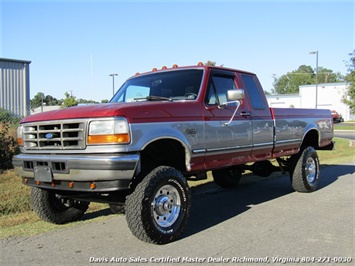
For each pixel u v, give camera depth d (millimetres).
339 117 52594
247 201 7355
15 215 6246
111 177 4289
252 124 6391
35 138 5000
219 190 8484
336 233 5258
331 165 12516
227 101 6027
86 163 4348
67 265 4188
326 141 8938
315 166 8289
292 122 7512
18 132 5328
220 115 5742
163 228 4758
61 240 5023
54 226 5660
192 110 5309
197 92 5637
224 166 5918
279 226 5605
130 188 4730
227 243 4863
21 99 22516
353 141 21859
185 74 6023
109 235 5223
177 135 4965
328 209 6617
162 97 5738
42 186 4875
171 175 4863
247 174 10641
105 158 4297
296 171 7930
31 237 5148
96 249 4680
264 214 6320
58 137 4738
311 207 6777
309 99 63562
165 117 4891
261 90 6953
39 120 4922
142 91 6270
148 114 4691
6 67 21859
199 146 5324
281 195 7895
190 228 5559
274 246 4738
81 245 4824
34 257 4430
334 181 9516
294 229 5449
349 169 11609
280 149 7246
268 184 9188
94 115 4438
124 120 4410
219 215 6309
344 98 41094
